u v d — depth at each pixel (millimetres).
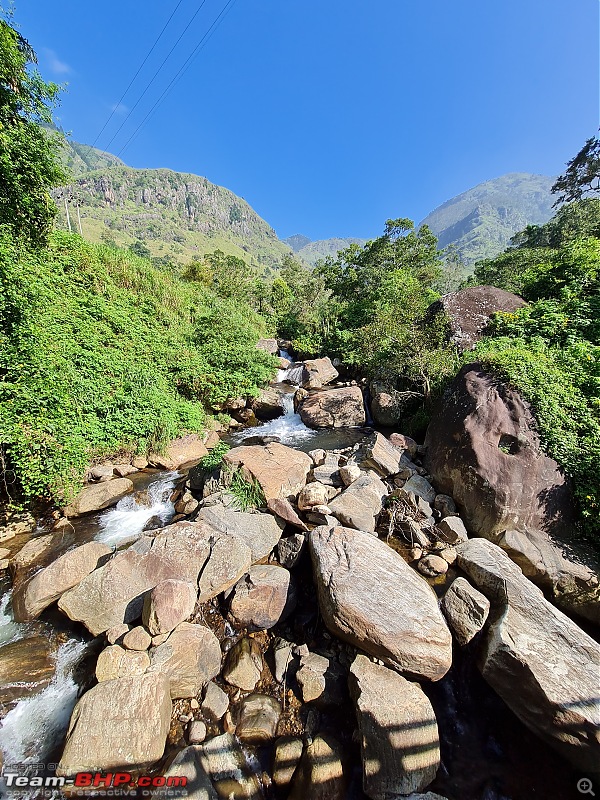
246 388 13109
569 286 10875
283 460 7129
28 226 8797
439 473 6773
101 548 5391
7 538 5977
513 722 3566
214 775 3070
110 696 3385
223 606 4637
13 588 5051
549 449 5793
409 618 3887
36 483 6121
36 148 7734
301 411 13195
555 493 5465
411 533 5594
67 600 4395
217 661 4008
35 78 7738
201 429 10750
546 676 3381
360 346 14906
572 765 3189
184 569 4711
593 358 7297
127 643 3850
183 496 7262
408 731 3221
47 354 7059
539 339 8445
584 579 4664
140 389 9453
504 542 5168
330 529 5141
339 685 3781
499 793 3053
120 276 13789
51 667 4012
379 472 7414
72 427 7074
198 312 16328
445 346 10625
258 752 3320
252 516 5742
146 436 9078
